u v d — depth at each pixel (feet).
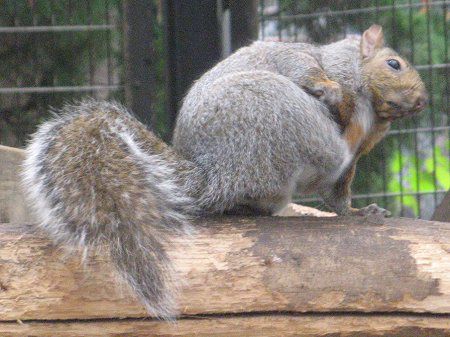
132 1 44.70
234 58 30.45
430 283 24.54
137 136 27.30
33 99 53.83
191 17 41.73
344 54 30.60
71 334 24.54
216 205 27.50
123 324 24.50
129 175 25.25
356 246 24.99
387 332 24.75
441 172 57.93
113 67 54.44
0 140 54.03
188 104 28.71
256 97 27.25
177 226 25.35
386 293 24.56
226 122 27.27
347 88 30.19
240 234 25.31
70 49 54.34
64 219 24.54
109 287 24.25
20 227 25.40
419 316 24.72
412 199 57.26
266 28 55.21
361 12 52.65
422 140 57.21
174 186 26.68
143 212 24.53
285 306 24.59
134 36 44.75
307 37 54.03
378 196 52.85
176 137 29.01
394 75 30.17
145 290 23.62
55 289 24.34
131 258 23.81
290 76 29.63
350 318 24.75
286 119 27.25
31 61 54.49
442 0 56.65
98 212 24.43
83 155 25.61
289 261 24.72
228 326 24.64
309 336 24.73
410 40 54.60
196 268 24.54
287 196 28.02
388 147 55.77
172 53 42.04
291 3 54.80
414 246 24.95
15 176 32.48
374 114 30.91
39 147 25.98
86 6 53.88
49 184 25.12
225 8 42.09
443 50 56.49
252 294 24.54
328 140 28.04
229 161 27.27
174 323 24.56
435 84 55.83
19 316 24.35
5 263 24.44
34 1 52.01
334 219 26.23
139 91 44.75
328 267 24.68
